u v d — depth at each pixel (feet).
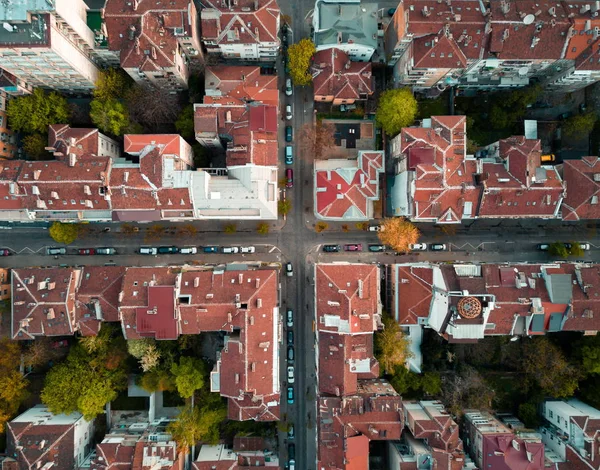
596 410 271.49
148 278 248.52
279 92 289.53
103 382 260.62
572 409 273.75
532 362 276.21
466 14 245.04
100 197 243.40
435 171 247.09
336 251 293.23
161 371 263.70
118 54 257.55
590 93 293.02
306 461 292.40
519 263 269.64
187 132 269.23
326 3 260.21
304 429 293.43
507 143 258.16
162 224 289.12
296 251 292.40
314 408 293.64
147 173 240.73
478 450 265.13
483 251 295.48
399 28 255.50
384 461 287.89
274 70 288.92
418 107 292.81
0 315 271.69
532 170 251.80
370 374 268.41
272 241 291.79
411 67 253.85
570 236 297.53
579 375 272.72
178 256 289.94
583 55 253.44
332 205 266.16
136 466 246.68
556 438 271.08
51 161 245.45
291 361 292.40
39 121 261.65
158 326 241.55
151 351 260.01
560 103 295.28
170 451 250.37
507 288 248.73
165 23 236.84
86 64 251.19
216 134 250.57
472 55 253.44
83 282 255.29
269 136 251.60
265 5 244.63
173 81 263.90
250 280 248.93
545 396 292.20
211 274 251.19
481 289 245.86
